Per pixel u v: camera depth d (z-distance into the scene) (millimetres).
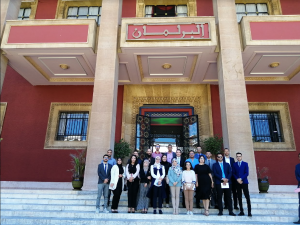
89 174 8039
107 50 9273
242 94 8602
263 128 12234
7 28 9430
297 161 11422
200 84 12742
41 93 12914
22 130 12367
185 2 13195
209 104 12336
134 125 12555
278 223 5758
